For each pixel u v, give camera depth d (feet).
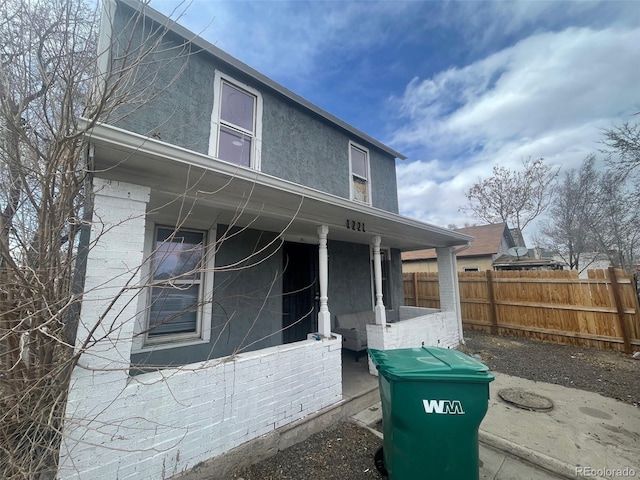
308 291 21.48
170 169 9.07
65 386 7.25
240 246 16.72
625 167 29.50
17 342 7.84
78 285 9.77
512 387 16.11
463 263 58.65
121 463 7.56
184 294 14.61
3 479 6.88
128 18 13.58
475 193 73.00
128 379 7.91
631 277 22.85
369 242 25.21
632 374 17.94
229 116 17.54
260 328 17.13
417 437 7.50
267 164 18.90
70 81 7.60
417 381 7.59
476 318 31.32
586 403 14.06
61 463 6.82
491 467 9.75
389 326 17.88
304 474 9.26
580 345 24.71
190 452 8.66
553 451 10.18
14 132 7.93
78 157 8.38
